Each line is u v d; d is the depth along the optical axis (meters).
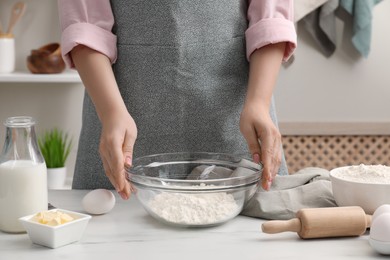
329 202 1.31
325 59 3.18
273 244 1.15
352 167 1.33
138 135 1.55
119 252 1.11
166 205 1.24
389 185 1.23
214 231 1.22
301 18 3.06
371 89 3.21
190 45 1.51
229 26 1.54
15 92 3.05
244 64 1.58
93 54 1.45
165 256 1.09
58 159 2.87
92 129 1.59
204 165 1.40
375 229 1.09
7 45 2.86
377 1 3.07
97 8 1.49
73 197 1.45
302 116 3.23
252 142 1.37
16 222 1.21
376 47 3.18
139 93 1.53
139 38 1.51
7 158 1.25
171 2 1.49
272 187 1.39
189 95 1.53
